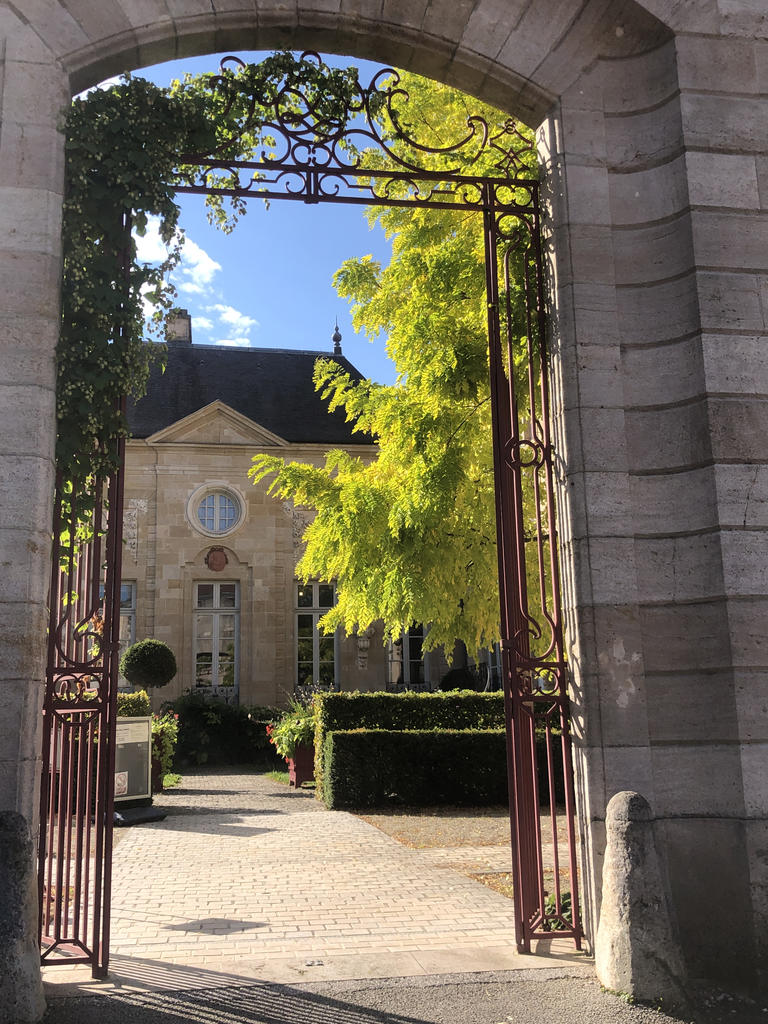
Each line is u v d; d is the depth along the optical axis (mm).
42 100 5113
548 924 5301
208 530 23719
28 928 4121
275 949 5324
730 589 5121
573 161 5688
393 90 5879
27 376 4820
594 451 5379
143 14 5309
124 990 4566
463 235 10633
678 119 5637
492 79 5777
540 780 12383
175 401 25656
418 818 10984
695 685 5191
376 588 11539
